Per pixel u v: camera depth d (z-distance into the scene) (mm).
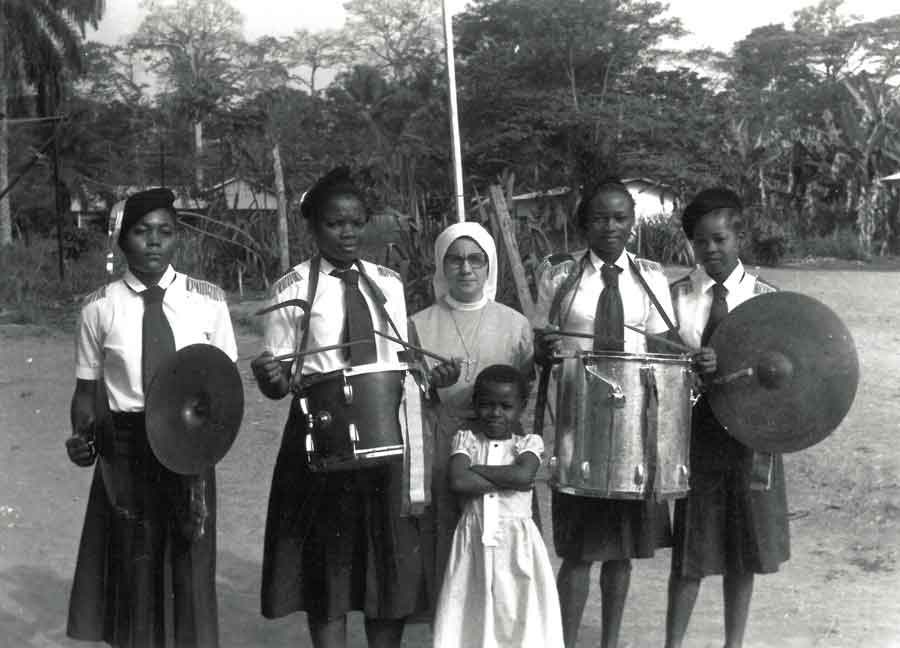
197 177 30391
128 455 4102
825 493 7113
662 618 5125
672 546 4523
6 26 39812
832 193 42500
